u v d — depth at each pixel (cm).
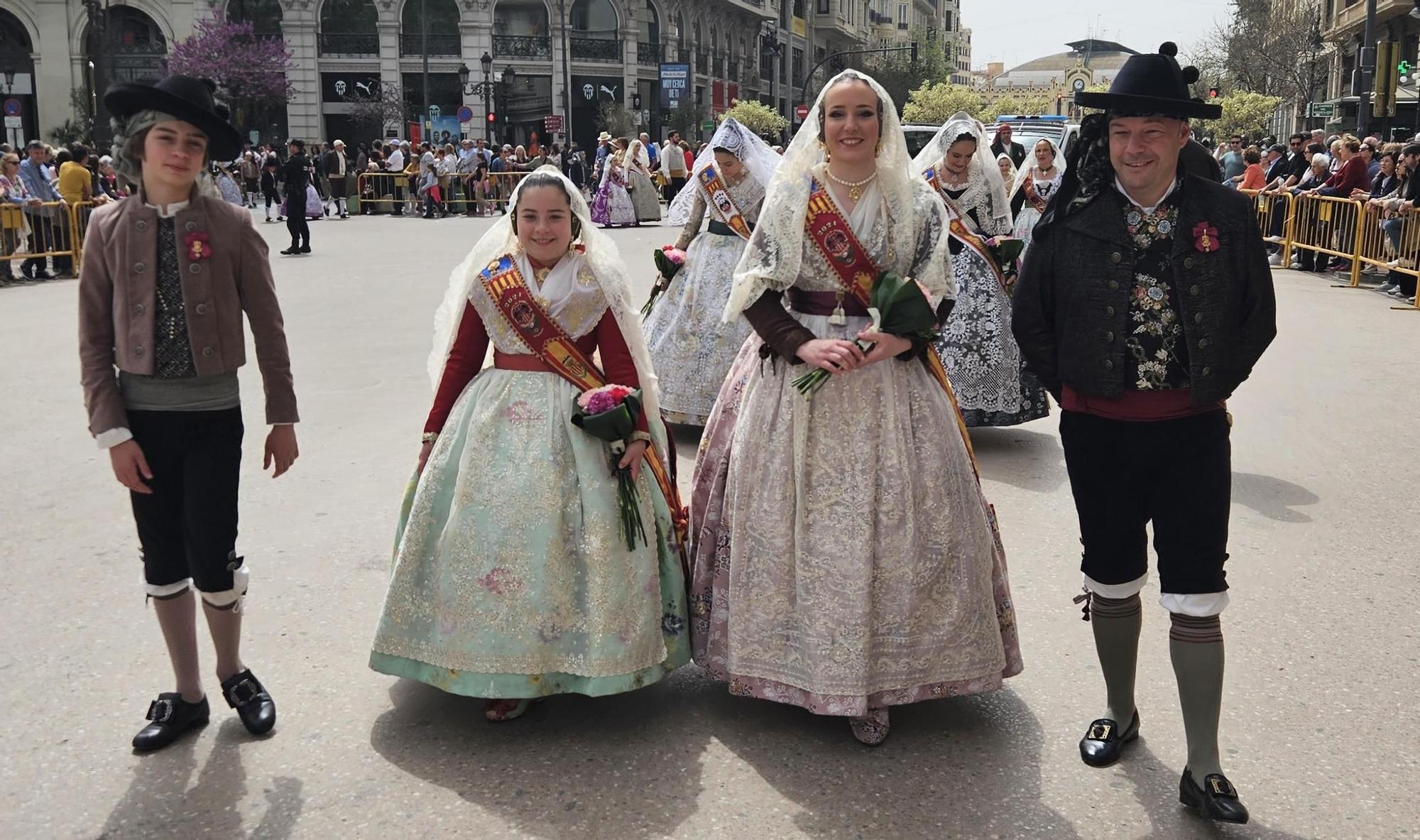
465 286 378
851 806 321
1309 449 698
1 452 682
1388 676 399
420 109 4809
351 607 455
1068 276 320
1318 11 4509
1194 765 317
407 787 330
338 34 4688
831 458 347
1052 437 742
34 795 327
